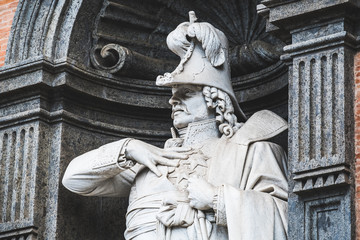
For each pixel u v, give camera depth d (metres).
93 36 17.53
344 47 14.96
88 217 17.06
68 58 17.09
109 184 16.48
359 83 14.93
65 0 17.33
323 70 15.02
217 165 15.77
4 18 17.73
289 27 15.29
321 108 14.91
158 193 15.73
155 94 17.72
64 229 16.80
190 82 16.06
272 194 15.38
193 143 16.19
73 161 16.44
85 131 17.31
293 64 15.20
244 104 17.58
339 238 14.42
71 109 17.27
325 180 14.66
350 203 14.48
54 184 16.88
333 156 14.65
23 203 16.83
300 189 14.73
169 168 15.89
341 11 14.97
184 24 16.33
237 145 15.88
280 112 17.33
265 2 15.30
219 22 18.02
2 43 17.61
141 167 16.20
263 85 17.44
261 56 17.28
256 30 17.83
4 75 17.23
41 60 17.00
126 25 17.72
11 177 17.02
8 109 17.34
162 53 17.91
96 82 17.39
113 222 17.30
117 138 17.53
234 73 17.62
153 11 17.86
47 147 17.06
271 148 15.88
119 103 17.53
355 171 14.65
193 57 16.17
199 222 15.26
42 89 17.12
